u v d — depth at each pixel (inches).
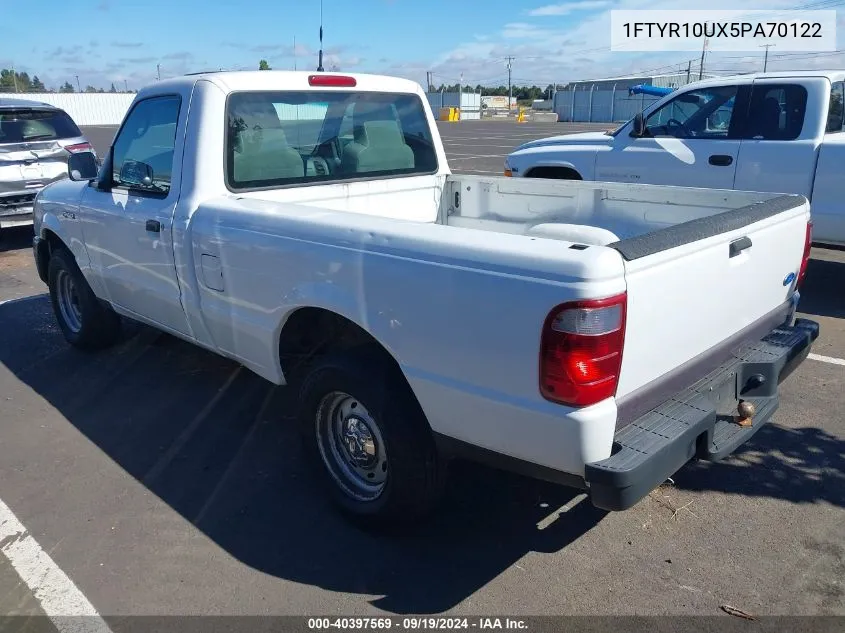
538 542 126.3
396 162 188.7
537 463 101.7
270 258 131.2
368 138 181.5
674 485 143.1
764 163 263.6
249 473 150.9
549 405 96.2
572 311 90.8
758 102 267.0
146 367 209.6
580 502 137.8
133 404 185.2
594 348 91.8
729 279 116.6
